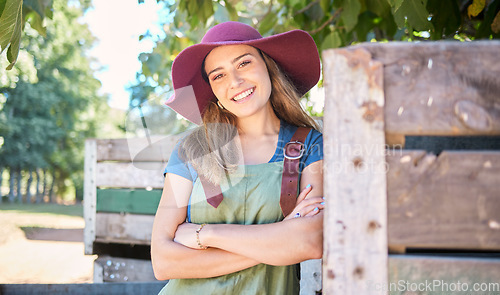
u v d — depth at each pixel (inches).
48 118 764.6
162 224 64.6
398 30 123.3
